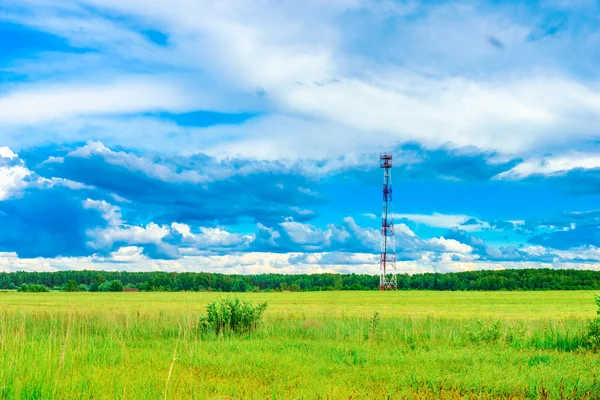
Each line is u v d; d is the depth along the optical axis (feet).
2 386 39.42
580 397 40.98
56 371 48.29
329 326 94.68
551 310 172.65
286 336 86.74
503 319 112.78
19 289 440.45
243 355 60.44
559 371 48.93
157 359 58.03
